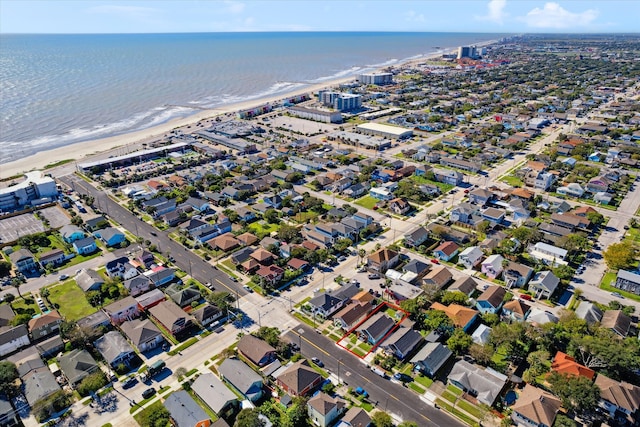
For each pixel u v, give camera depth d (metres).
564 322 94.00
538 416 71.50
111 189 178.00
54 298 108.56
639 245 132.12
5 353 90.38
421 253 129.88
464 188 179.12
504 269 117.12
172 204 158.62
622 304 106.31
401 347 88.75
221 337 95.88
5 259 125.75
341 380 83.81
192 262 125.88
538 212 154.12
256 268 120.06
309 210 158.62
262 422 70.94
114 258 127.19
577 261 125.50
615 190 174.62
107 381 83.06
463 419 75.31
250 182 179.50
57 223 147.00
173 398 76.31
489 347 87.75
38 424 74.25
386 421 71.94
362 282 116.25
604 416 75.75
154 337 92.19
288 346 91.69
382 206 161.50
